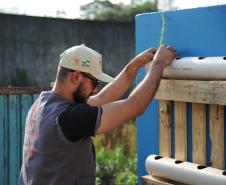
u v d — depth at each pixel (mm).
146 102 2295
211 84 2508
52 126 2217
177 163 2742
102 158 8164
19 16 9836
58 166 2260
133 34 11633
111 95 2814
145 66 2834
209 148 2693
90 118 2170
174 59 2697
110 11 18000
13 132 4684
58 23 10359
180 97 2703
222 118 2609
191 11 2723
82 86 2303
